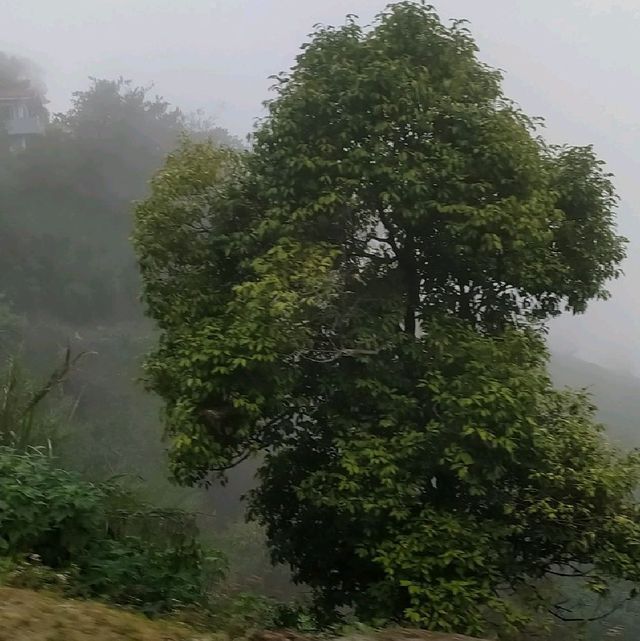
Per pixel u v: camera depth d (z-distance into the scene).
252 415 8.04
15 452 8.74
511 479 8.77
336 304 8.77
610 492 8.48
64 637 4.45
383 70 8.51
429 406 8.67
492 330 9.55
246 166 9.61
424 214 8.41
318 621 8.84
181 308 9.12
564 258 9.72
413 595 7.77
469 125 8.67
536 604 8.82
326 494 8.37
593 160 9.82
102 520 7.25
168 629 5.16
